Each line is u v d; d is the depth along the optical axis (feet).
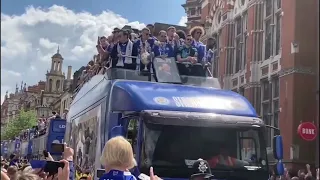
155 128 25.62
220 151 26.58
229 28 72.84
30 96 65.26
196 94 28.55
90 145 32.40
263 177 27.09
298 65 53.42
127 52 33.53
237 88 68.69
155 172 24.93
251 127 27.53
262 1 63.82
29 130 66.64
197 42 36.91
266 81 61.46
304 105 52.16
